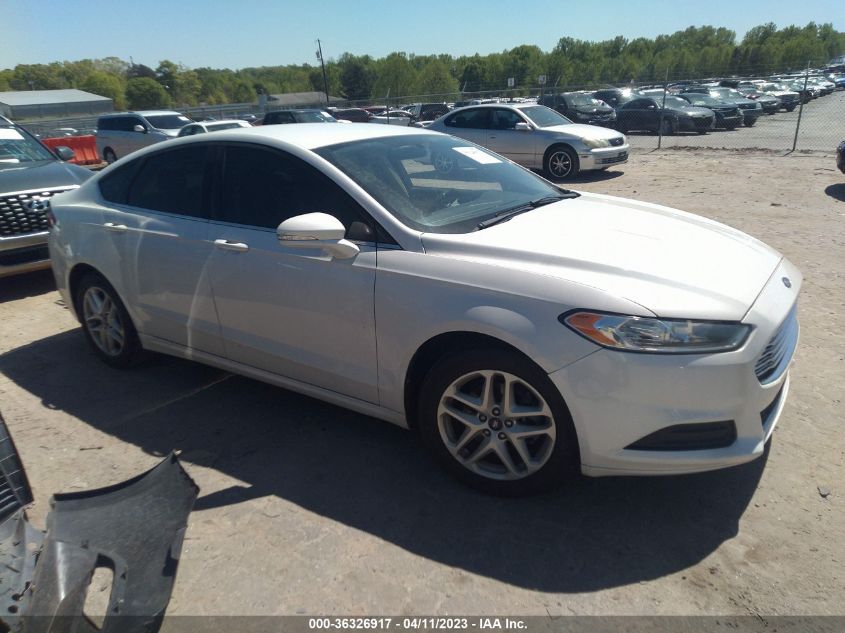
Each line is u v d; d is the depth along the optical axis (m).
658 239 2.94
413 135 3.82
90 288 4.20
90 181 4.32
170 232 3.59
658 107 21.48
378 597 2.29
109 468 3.15
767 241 6.84
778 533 2.52
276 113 20.33
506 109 13.16
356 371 3.02
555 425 2.50
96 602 2.29
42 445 3.38
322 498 2.85
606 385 2.36
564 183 12.20
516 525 2.63
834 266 5.83
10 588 2.01
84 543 2.28
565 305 2.43
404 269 2.77
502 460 2.69
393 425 3.47
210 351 3.65
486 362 2.59
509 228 2.98
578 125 13.29
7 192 5.72
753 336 2.41
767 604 2.19
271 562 2.47
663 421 2.35
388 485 2.93
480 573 2.38
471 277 2.63
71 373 4.28
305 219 2.83
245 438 3.38
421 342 2.72
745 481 2.84
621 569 2.37
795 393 3.58
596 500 2.77
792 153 14.45
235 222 3.39
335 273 2.95
